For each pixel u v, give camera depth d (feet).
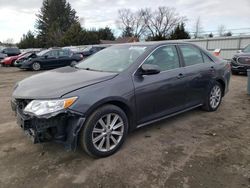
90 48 67.62
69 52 53.72
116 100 10.61
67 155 10.81
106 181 9.01
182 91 13.92
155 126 14.32
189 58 14.97
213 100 17.02
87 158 10.58
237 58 35.91
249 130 13.83
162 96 12.69
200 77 15.17
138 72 11.75
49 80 11.01
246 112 17.20
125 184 8.84
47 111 9.20
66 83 10.37
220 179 9.12
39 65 49.90
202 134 13.21
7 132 13.34
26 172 9.52
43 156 10.73
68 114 9.37
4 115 16.43
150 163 10.22
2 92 24.91
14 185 8.73
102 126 10.43
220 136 12.97
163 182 8.95
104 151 10.56
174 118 15.71
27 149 11.35
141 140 12.37
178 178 9.18
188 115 16.34
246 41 60.85
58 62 51.72
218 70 16.72
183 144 11.98
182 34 150.51
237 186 8.71
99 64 13.19
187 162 10.30
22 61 52.21
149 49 12.75
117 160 10.45
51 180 9.04
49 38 192.44
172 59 13.76
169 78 12.97
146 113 12.15
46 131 9.37
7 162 10.22
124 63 12.26
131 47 13.67
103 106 10.36
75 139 9.67
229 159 10.55
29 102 9.81
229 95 22.72
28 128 9.66
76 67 13.78
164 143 12.07
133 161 10.37
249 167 9.92
